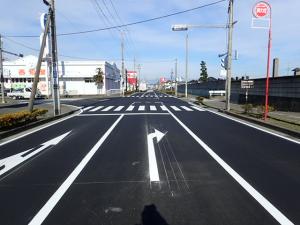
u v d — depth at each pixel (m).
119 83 98.75
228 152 8.76
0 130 12.15
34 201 5.27
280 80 22.48
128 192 5.63
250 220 4.48
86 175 6.69
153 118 17.77
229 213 4.71
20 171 7.06
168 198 5.32
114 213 4.75
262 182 6.12
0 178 6.56
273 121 14.97
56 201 5.26
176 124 14.97
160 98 47.03
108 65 76.38
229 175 6.59
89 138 11.20
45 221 4.52
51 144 10.16
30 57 68.88
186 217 4.59
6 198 5.43
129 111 22.77
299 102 19.89
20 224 4.45
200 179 6.33
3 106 28.58
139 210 4.85
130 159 8.01
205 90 55.88
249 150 9.02
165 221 4.46
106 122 15.98
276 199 5.25
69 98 47.88
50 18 18.61
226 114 20.45
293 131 11.59
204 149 9.16
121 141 10.53
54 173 6.87
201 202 5.14
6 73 67.62
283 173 6.71
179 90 94.50
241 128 13.63
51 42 19.00
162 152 8.78
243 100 30.31
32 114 15.07
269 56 15.48
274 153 8.62
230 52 22.12
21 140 10.98
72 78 70.69
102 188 5.86
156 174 6.70
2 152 9.03
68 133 12.43
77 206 5.04
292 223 4.38
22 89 52.91
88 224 4.40
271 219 4.50
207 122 15.86
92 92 71.00
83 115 20.16
